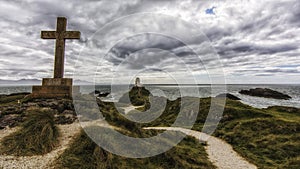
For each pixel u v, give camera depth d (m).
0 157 6.68
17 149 7.11
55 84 13.41
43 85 13.26
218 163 10.20
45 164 6.49
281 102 49.50
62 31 14.24
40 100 12.31
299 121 16.91
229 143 14.47
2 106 11.18
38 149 7.20
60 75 13.91
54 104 11.39
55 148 7.54
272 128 15.75
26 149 7.14
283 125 15.84
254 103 46.19
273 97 60.00
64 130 9.03
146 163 7.93
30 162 6.54
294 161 10.12
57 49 14.13
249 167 9.79
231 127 17.94
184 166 8.35
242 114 20.69
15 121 9.10
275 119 17.42
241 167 9.76
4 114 9.78
